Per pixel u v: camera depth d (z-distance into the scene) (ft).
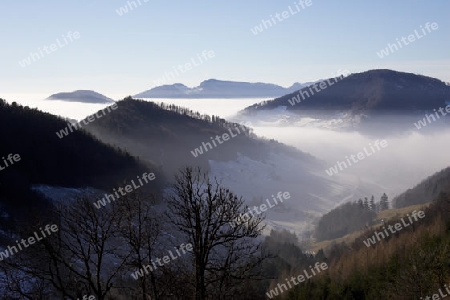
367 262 168.96
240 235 49.32
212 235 48.34
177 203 49.80
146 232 52.42
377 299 128.98
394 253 149.59
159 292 53.62
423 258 107.45
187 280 50.65
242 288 53.62
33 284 53.42
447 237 134.51
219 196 49.34
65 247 51.55
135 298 54.80
